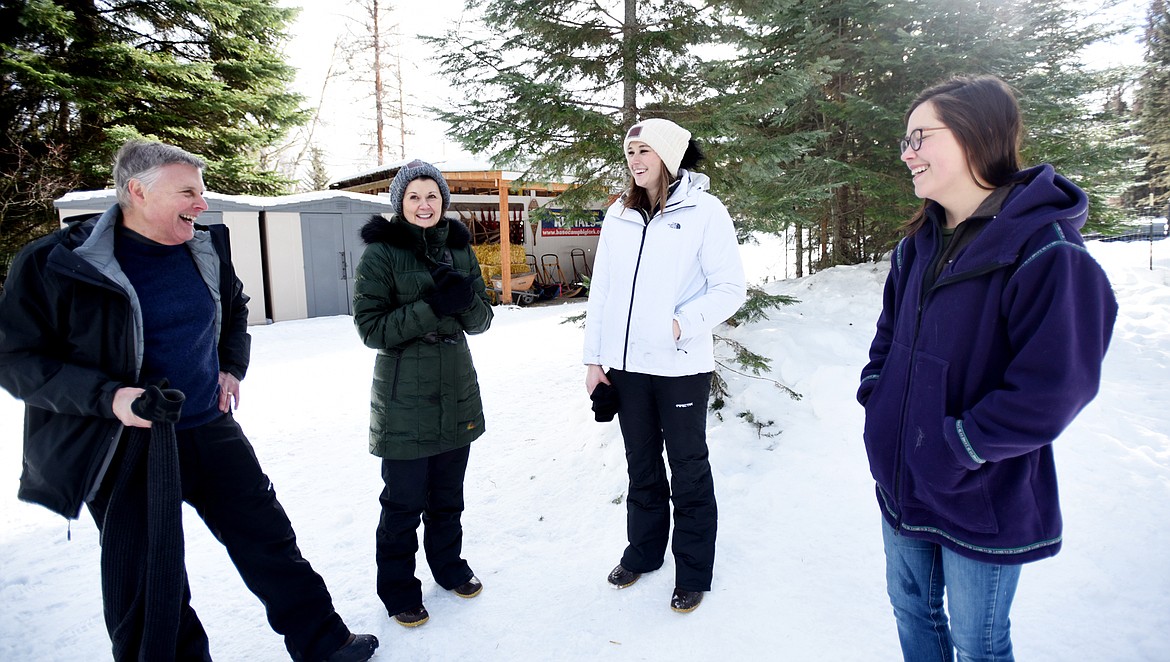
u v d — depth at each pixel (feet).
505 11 14.53
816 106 23.90
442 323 7.84
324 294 37.40
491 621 7.94
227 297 7.13
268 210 35.14
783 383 13.99
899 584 5.44
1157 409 13.52
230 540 6.75
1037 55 24.13
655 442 8.43
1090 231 25.40
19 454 14.66
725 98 14.08
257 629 7.98
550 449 13.62
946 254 4.84
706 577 7.95
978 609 4.73
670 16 14.80
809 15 22.70
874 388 5.45
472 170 41.09
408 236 7.74
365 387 20.44
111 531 5.78
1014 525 4.44
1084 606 7.40
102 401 5.31
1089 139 24.84
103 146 40.52
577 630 7.68
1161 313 19.99
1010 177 4.63
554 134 14.47
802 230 32.07
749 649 7.09
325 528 10.65
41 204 40.50
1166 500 9.53
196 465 6.51
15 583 9.18
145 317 6.03
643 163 7.89
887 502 5.34
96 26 42.29
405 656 7.34
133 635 5.84
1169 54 52.26
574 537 10.07
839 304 20.31
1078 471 10.57
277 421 16.85
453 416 7.97
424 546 8.57
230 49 48.08
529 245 51.90
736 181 14.67
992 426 4.18
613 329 8.21
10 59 36.88
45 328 5.56
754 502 10.19
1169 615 7.13
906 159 4.91
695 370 7.85
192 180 5.97
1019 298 4.21
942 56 21.13
